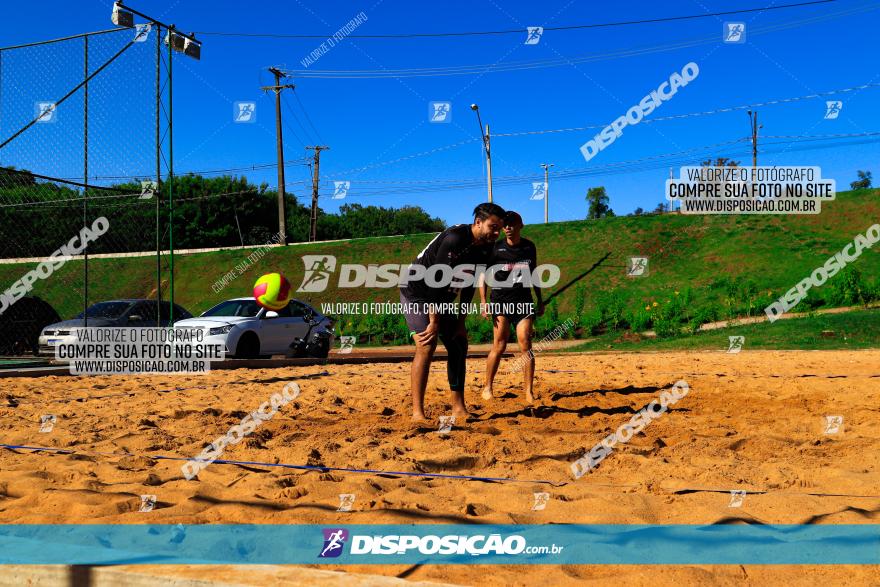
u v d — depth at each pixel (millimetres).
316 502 3182
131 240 37062
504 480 3602
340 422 5594
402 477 3705
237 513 3018
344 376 10242
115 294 33781
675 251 31438
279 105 37875
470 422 5535
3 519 3014
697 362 12297
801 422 5312
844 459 4051
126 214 23516
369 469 3910
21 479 3701
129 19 11789
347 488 3438
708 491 3289
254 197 56719
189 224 53750
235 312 13789
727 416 5734
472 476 3727
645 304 26734
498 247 6797
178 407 6609
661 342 18766
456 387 5832
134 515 3021
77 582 2188
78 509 3129
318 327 14664
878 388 7570
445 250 5422
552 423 5418
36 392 8102
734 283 23859
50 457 4324
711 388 7664
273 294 6707
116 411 6449
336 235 70688
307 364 13047
